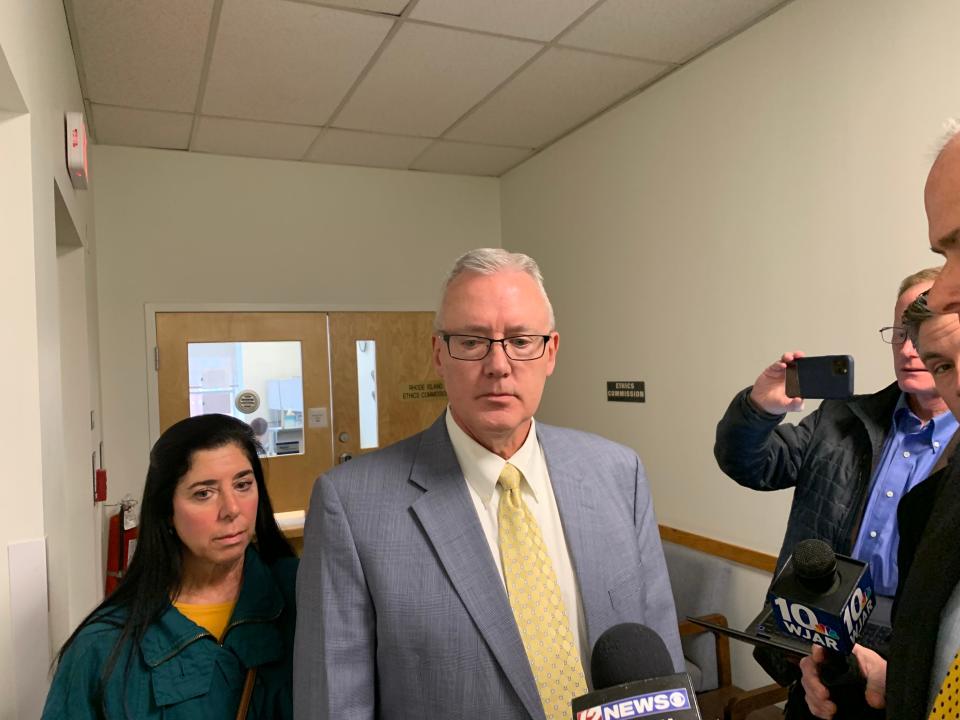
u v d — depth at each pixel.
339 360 4.14
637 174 3.26
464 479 1.02
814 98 2.34
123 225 3.68
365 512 0.97
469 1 2.37
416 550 0.95
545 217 4.07
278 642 1.08
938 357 0.83
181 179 3.81
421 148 3.93
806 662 1.04
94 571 2.68
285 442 4.00
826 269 2.32
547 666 0.93
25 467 1.26
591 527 1.05
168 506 1.04
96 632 1.00
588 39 2.68
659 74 3.03
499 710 0.90
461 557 0.95
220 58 2.72
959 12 1.89
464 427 1.05
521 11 2.45
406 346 4.32
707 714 2.31
